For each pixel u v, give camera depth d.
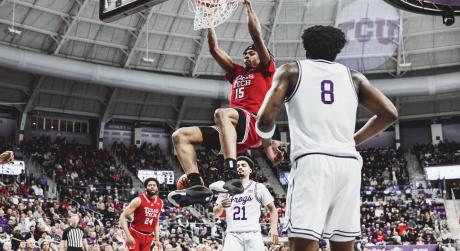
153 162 34.09
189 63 33.12
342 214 3.06
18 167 27.14
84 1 26.91
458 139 36.09
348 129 3.12
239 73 4.59
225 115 4.01
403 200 28.23
